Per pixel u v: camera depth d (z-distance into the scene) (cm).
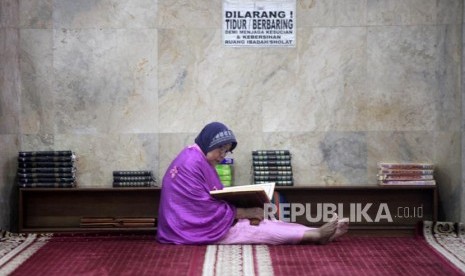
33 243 594
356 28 678
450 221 666
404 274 452
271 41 679
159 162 680
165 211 587
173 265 486
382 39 677
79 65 679
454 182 666
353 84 679
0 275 455
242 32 680
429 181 649
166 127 680
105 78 680
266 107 680
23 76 679
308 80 680
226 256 518
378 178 669
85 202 671
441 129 674
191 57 679
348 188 650
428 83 677
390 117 679
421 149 679
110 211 672
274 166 657
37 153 651
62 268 477
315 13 679
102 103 680
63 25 678
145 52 680
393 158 679
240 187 568
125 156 681
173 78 680
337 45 679
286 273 455
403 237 631
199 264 488
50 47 679
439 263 490
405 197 670
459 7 668
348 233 651
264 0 679
